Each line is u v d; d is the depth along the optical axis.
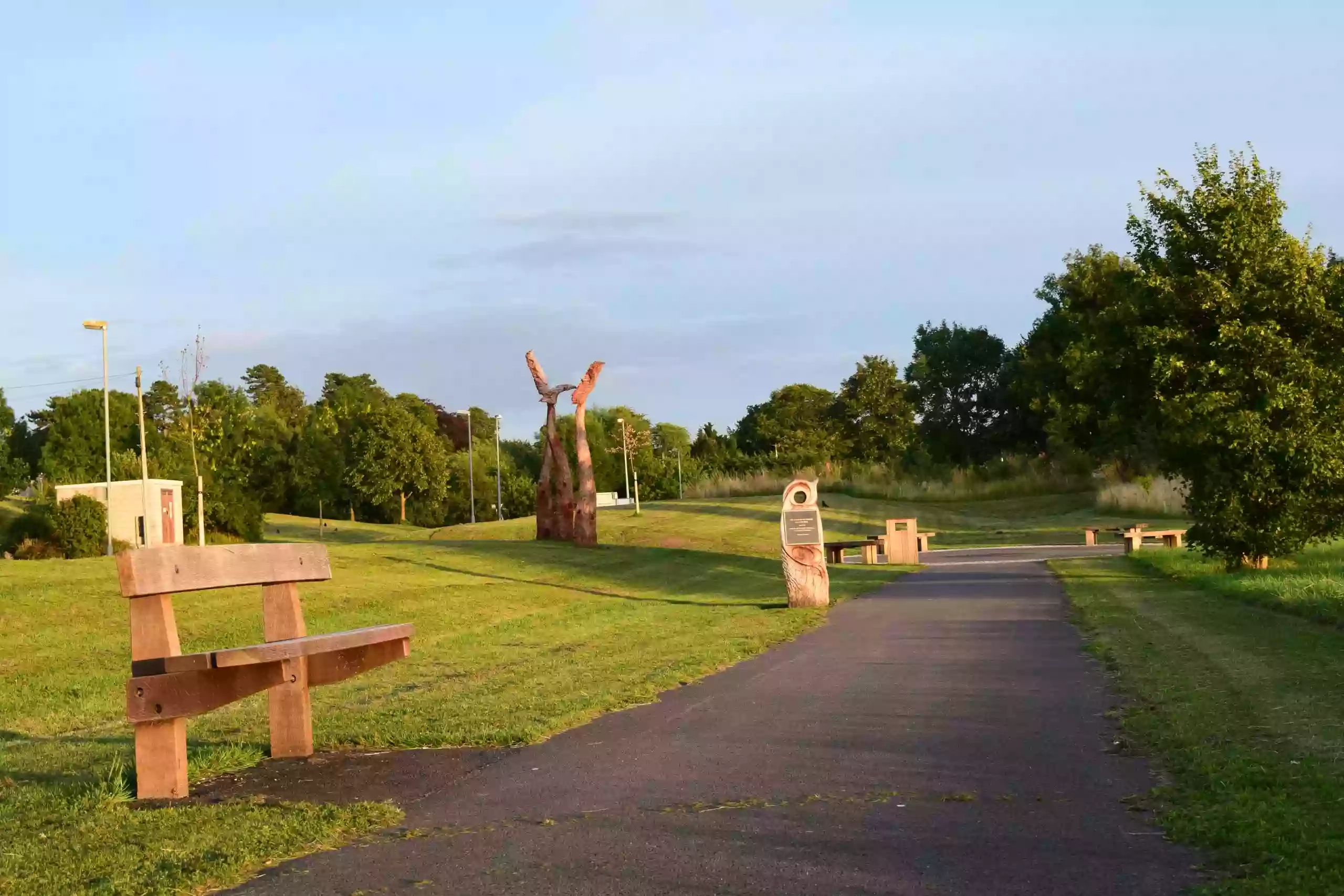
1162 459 22.78
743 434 118.44
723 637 14.14
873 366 86.88
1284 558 21.48
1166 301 20.56
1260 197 20.27
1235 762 6.18
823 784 6.22
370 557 24.88
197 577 6.60
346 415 84.50
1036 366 67.81
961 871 4.69
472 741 7.59
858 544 31.70
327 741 7.62
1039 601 18.03
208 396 56.34
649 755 7.10
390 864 4.98
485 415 124.50
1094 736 7.31
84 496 39.97
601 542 44.28
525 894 4.54
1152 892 4.36
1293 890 4.22
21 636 13.34
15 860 5.04
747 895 4.46
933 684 9.77
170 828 5.53
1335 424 19.36
